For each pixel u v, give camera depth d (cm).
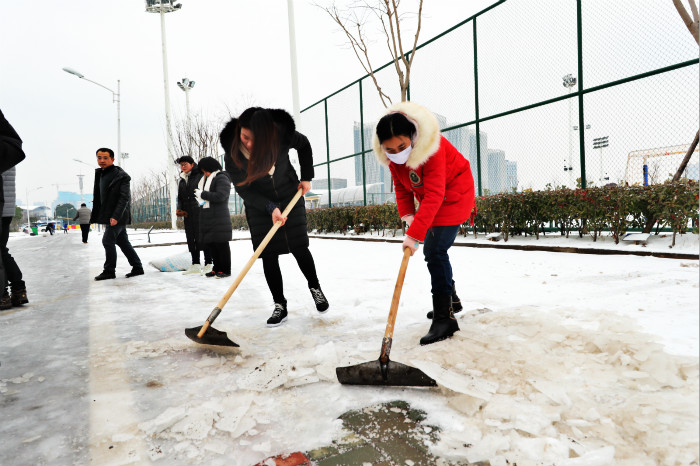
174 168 2317
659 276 359
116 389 185
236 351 230
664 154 656
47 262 824
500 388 163
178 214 563
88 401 174
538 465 117
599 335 199
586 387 159
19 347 254
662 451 117
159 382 192
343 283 414
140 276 541
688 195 502
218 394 176
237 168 273
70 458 133
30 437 147
